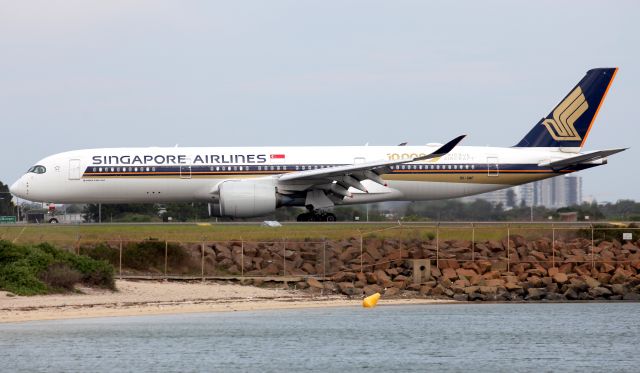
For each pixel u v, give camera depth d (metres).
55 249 183.00
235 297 182.00
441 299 193.50
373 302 180.62
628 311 183.75
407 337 153.12
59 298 170.12
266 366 132.50
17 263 172.88
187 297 179.00
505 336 156.50
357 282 197.62
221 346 143.25
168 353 138.12
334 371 130.38
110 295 176.75
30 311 160.12
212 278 195.50
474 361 138.38
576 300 198.25
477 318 172.38
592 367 136.25
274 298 183.50
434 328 161.25
